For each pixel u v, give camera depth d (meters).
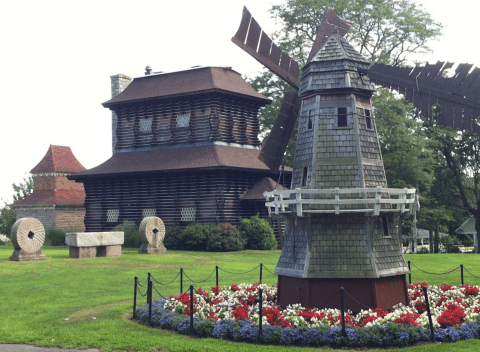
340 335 16.12
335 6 55.09
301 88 21.45
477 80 18.23
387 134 51.91
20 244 35.28
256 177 49.34
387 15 55.47
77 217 62.50
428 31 56.75
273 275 30.09
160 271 31.31
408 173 53.12
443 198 59.88
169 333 17.70
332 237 19.56
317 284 19.58
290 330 16.50
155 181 49.69
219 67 53.44
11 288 25.89
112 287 26.20
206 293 22.42
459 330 16.48
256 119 53.50
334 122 20.22
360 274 19.17
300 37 58.62
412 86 19.72
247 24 22.38
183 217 48.09
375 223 19.80
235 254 41.28
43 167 63.75
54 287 26.19
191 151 49.47
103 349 16.14
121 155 54.00
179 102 51.69
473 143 56.19
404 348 15.60
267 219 48.03
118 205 51.66
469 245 77.88
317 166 20.08
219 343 16.33
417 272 31.42
